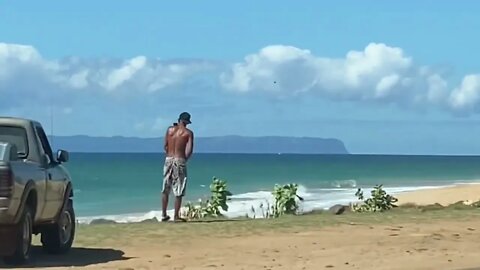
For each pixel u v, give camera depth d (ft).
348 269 44.55
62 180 51.75
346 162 614.34
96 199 193.77
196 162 552.82
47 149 52.34
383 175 352.90
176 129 71.10
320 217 71.87
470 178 326.44
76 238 58.29
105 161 542.98
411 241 55.57
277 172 369.09
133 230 62.64
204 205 84.58
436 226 64.18
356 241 55.72
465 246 53.36
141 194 211.41
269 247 53.11
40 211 47.93
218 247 53.26
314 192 199.11
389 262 46.96
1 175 43.57
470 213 75.36
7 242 44.62
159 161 544.21
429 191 176.45
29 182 45.37
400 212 78.43
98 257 49.44
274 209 85.10
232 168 420.77
